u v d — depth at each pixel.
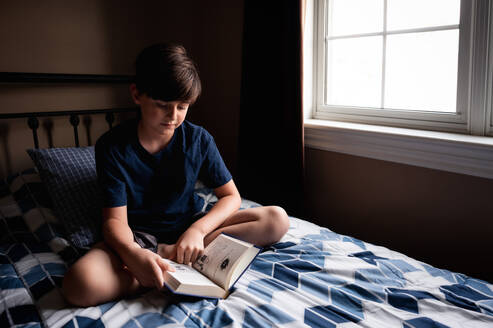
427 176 1.37
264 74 1.67
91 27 1.77
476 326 0.80
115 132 1.15
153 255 0.92
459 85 1.34
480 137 1.29
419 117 1.47
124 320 0.83
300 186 1.63
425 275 1.02
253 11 1.67
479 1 1.23
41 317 0.86
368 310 0.86
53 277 1.03
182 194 1.19
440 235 1.37
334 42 1.71
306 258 1.08
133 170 1.13
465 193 1.28
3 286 0.98
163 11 1.98
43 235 1.26
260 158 1.75
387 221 1.51
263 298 0.91
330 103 1.77
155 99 0.96
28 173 1.50
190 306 0.88
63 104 1.73
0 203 1.38
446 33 1.37
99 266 0.91
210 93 2.14
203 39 2.12
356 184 1.59
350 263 1.05
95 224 1.29
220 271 0.95
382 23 1.54
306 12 1.67
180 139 1.18
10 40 1.57
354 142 1.53
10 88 1.59
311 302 0.89
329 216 1.72
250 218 1.16
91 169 1.42
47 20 1.65
